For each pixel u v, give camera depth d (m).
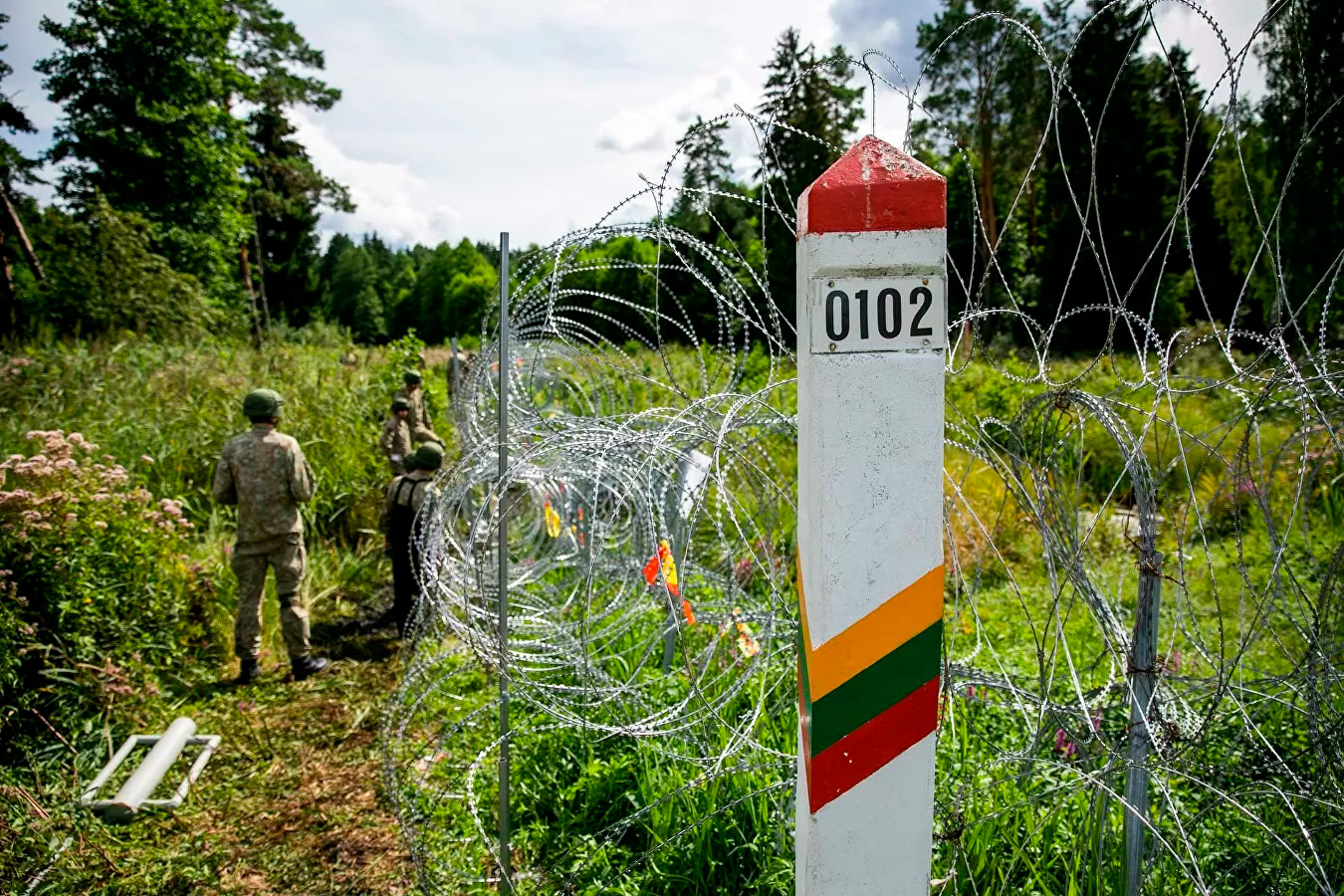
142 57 31.00
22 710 4.92
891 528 1.86
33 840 4.01
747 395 3.48
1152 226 25.25
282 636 7.01
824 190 1.77
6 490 5.86
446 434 13.09
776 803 3.59
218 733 5.40
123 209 30.55
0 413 9.73
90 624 5.40
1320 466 3.10
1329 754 2.64
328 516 9.42
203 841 4.29
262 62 36.47
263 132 40.81
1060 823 3.18
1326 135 6.73
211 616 6.75
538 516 6.59
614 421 4.21
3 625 4.75
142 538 6.10
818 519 1.87
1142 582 2.51
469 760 4.75
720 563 5.62
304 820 4.46
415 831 3.94
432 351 21.17
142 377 11.95
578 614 5.41
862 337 1.81
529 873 3.80
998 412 9.79
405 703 5.36
